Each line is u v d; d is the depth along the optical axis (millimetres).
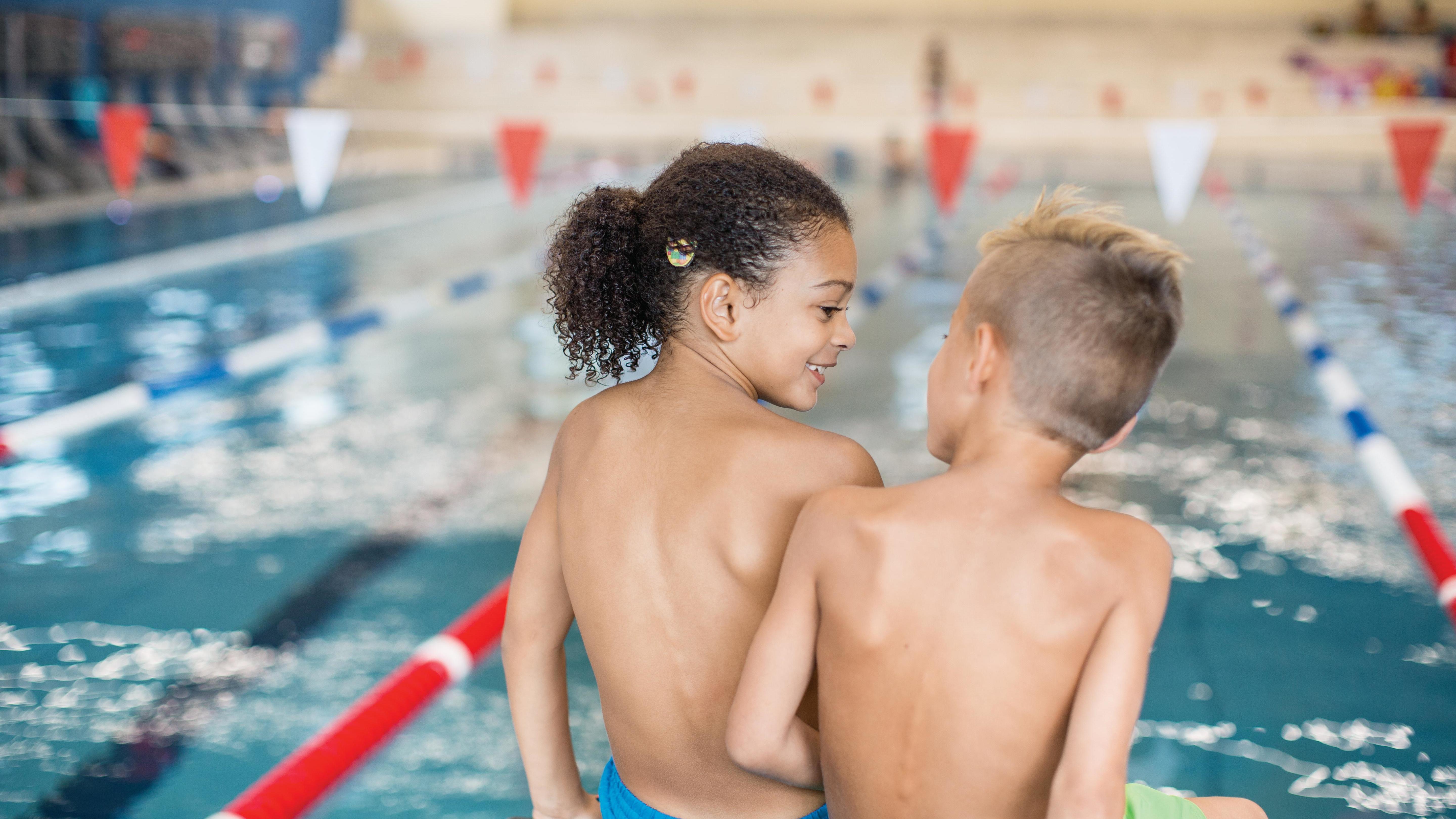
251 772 1687
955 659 745
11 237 7449
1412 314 5391
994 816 749
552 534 945
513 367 4500
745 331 856
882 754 766
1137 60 15891
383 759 1729
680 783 877
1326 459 3230
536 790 1005
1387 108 13820
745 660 835
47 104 8797
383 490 3033
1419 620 2221
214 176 10742
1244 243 8094
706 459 841
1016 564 746
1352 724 1839
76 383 4094
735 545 828
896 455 3264
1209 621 2225
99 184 9086
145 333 5047
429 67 16500
